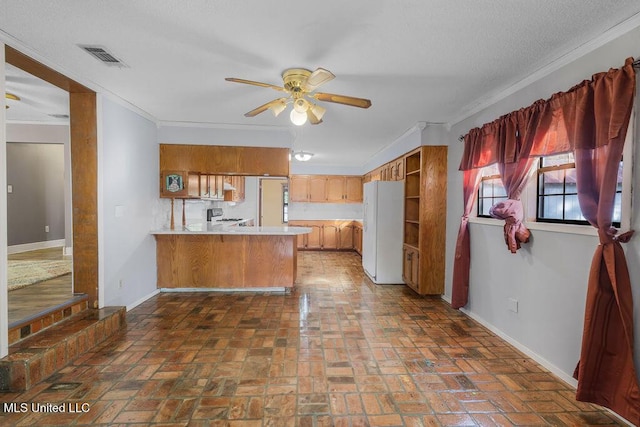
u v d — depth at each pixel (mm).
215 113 3766
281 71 2533
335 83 2760
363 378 2199
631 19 1749
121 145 3328
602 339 1828
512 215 2555
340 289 4492
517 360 2463
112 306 3117
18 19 1836
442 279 4098
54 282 3377
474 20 1812
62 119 4281
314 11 1741
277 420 1771
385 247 4809
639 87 1718
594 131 1903
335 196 8211
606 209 1782
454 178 3857
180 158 4262
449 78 2631
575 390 2074
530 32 1934
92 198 2969
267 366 2344
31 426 1704
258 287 4309
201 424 1730
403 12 1742
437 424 1754
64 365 2303
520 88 2680
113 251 3197
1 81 2000
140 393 1997
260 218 8398
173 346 2650
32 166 5418
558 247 2238
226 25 1888
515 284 2691
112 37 2039
